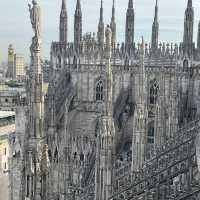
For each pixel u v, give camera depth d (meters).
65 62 119.50
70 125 111.44
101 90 114.62
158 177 35.56
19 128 102.25
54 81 119.25
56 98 113.50
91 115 114.06
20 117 102.62
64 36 121.31
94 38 120.38
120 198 35.62
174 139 46.56
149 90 104.56
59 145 96.06
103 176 44.28
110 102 44.56
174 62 106.00
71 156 87.25
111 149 44.69
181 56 105.69
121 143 100.12
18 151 99.56
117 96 109.94
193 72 103.00
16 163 97.50
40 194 31.47
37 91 30.55
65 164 78.19
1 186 119.69
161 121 76.88
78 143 98.31
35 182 31.27
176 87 89.44
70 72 118.44
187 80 102.88
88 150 97.44
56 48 120.94
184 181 35.50
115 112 105.88
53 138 98.81
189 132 44.97
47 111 104.19
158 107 77.75
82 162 88.06
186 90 103.12
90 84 115.81
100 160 44.50
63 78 118.19
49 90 114.31
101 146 44.47
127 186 37.56
